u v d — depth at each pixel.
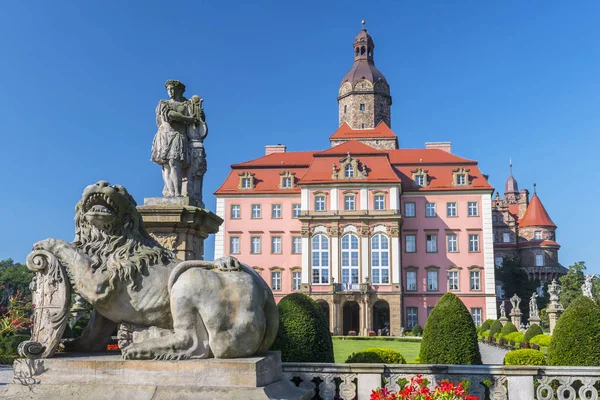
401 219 52.78
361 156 55.41
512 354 13.09
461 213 56.44
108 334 6.02
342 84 71.19
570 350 10.68
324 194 53.84
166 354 5.19
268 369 5.44
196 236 9.09
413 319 54.88
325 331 10.04
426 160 59.28
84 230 5.69
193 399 4.89
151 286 5.49
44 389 5.15
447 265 55.56
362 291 50.78
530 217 79.88
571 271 62.53
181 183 8.88
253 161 61.56
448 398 6.60
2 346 16.19
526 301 71.06
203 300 5.25
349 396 8.24
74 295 6.04
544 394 8.17
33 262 5.52
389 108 70.56
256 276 5.73
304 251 52.91
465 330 11.33
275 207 57.91
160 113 8.95
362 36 72.06
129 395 4.99
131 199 5.96
